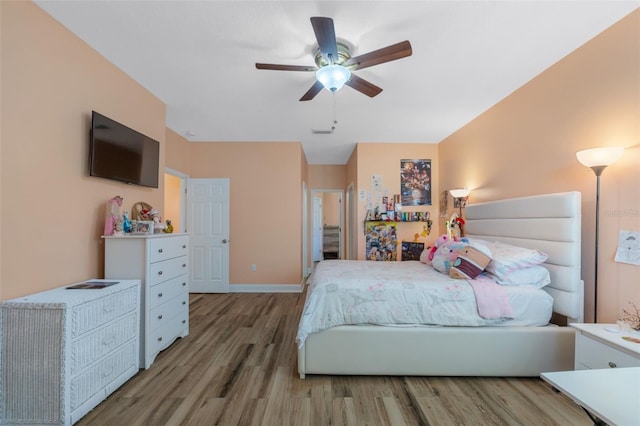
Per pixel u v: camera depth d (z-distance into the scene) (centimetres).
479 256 242
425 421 171
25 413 161
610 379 100
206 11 180
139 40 211
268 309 391
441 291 221
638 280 180
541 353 212
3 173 162
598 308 204
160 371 226
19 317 161
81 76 211
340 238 700
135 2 174
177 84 278
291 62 239
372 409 181
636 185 181
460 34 201
